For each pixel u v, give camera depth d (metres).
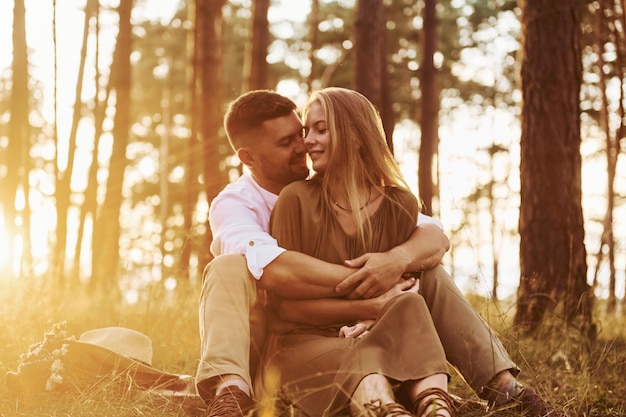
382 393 3.10
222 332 3.41
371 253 3.54
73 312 6.62
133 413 3.56
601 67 14.98
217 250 3.83
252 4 15.63
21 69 10.41
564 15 7.38
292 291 3.52
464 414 3.57
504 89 29.50
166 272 6.92
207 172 14.00
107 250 12.70
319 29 27.59
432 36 19.61
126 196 30.67
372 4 12.29
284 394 3.43
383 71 21.17
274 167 3.97
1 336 4.90
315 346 3.42
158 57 30.89
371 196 3.71
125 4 13.16
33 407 3.74
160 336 5.47
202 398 3.39
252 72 15.39
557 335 5.70
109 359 3.95
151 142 31.69
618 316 6.17
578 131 7.41
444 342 3.61
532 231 7.27
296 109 4.06
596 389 4.25
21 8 10.44
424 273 3.69
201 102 14.23
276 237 3.65
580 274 7.08
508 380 3.51
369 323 3.50
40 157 26.67
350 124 3.68
